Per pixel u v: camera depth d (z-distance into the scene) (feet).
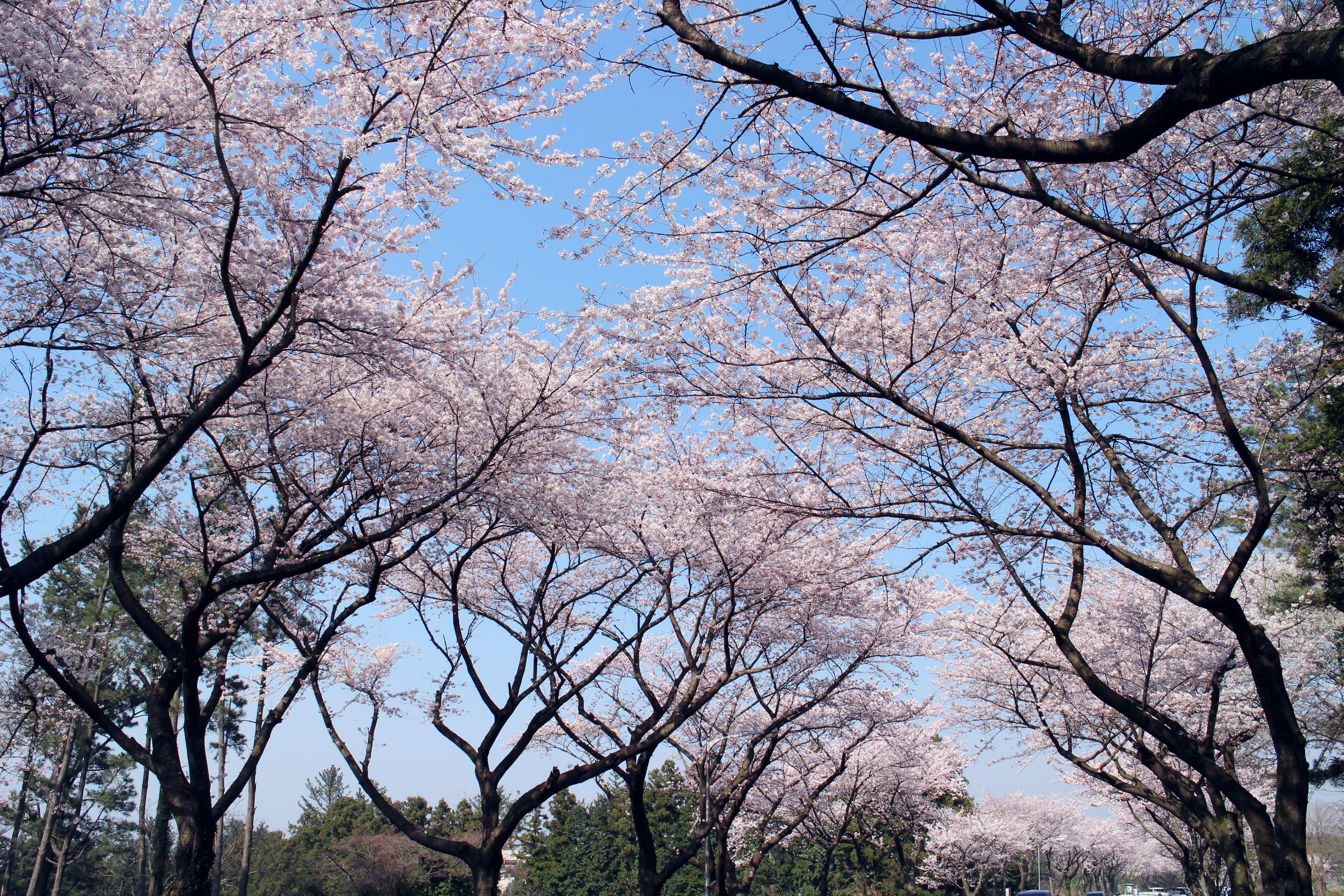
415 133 22.71
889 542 35.53
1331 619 45.47
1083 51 13.08
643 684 43.78
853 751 69.56
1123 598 46.60
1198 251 25.30
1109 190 23.52
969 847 109.60
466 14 21.36
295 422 34.17
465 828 130.21
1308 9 20.61
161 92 22.17
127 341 26.55
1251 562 50.06
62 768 76.59
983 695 55.72
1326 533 30.32
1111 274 25.82
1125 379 29.17
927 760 75.82
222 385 22.74
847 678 52.70
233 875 127.65
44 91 20.51
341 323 28.14
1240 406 29.19
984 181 17.10
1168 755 51.47
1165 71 11.89
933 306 26.68
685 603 46.39
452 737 41.91
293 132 25.54
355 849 98.99
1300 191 25.26
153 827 95.91
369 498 34.09
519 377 35.06
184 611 38.86
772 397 26.20
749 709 53.67
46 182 23.22
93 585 72.33
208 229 24.61
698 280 23.98
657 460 41.04
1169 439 30.32
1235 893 31.86
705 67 19.21
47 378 26.13
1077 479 27.96
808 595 42.78
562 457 37.70
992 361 26.08
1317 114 21.67
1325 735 46.26
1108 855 148.66
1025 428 29.99
